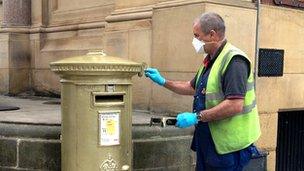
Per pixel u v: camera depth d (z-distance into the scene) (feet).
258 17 19.11
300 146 22.74
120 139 12.08
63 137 12.45
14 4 29.78
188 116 11.37
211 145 11.93
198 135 12.23
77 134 11.91
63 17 29.17
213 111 11.19
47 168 14.74
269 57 19.99
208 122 11.91
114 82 11.82
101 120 11.78
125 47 21.83
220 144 11.72
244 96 11.30
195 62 17.63
